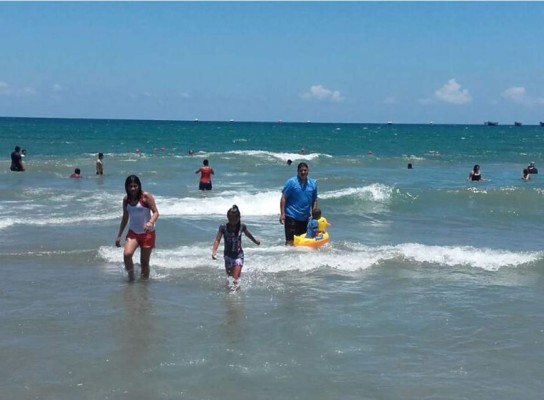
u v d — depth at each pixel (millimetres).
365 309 7750
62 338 6566
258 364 5926
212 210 16734
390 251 10688
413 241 13047
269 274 9344
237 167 33219
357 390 5395
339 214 17000
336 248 11102
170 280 8984
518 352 6379
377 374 5750
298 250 10852
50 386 5371
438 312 7680
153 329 6883
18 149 27797
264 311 7598
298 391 5344
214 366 5859
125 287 8594
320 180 26078
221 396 5223
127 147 53750
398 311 7695
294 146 62750
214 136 85188
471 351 6383
